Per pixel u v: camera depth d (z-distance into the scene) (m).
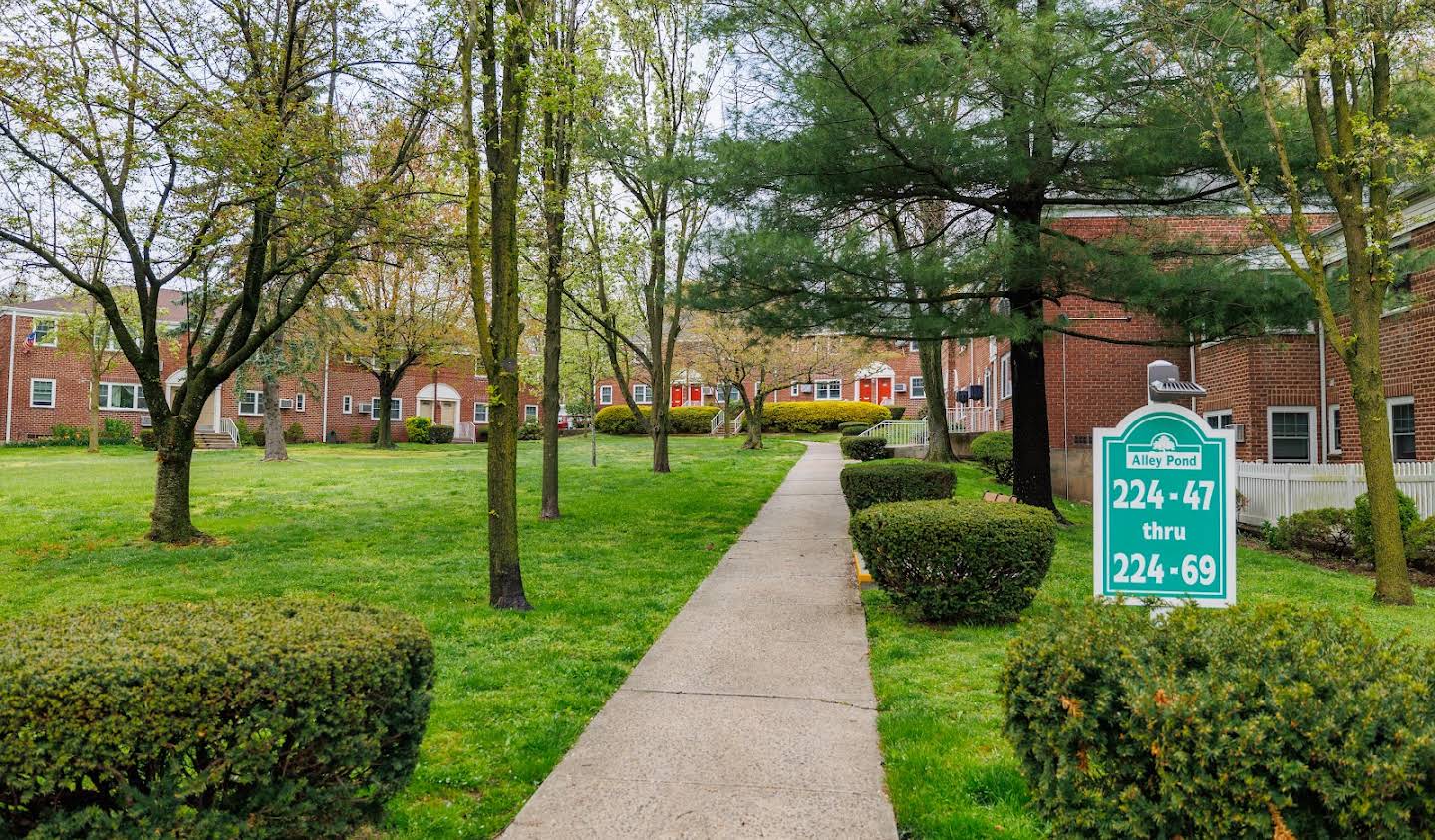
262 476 18.98
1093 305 18.30
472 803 3.92
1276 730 2.21
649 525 12.57
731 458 24.41
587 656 6.19
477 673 5.79
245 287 10.99
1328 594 8.43
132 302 25.88
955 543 6.75
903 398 45.19
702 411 42.53
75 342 28.88
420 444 39.06
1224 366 17.16
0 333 33.06
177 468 11.07
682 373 36.84
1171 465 4.73
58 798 2.50
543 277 13.16
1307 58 7.48
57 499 14.26
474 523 12.63
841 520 13.20
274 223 11.12
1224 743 2.21
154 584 8.65
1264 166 9.49
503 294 7.69
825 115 9.91
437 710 5.06
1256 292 9.45
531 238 11.56
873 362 32.41
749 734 4.69
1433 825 2.05
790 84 9.97
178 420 11.04
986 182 10.30
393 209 10.66
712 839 3.53
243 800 2.68
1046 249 9.70
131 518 12.52
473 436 44.59
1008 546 6.72
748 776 4.14
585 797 3.93
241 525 12.39
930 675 5.64
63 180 9.68
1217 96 8.82
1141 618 2.95
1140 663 2.53
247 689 2.60
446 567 9.49
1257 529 13.78
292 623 3.04
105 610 3.28
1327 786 2.10
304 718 2.68
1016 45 8.80
